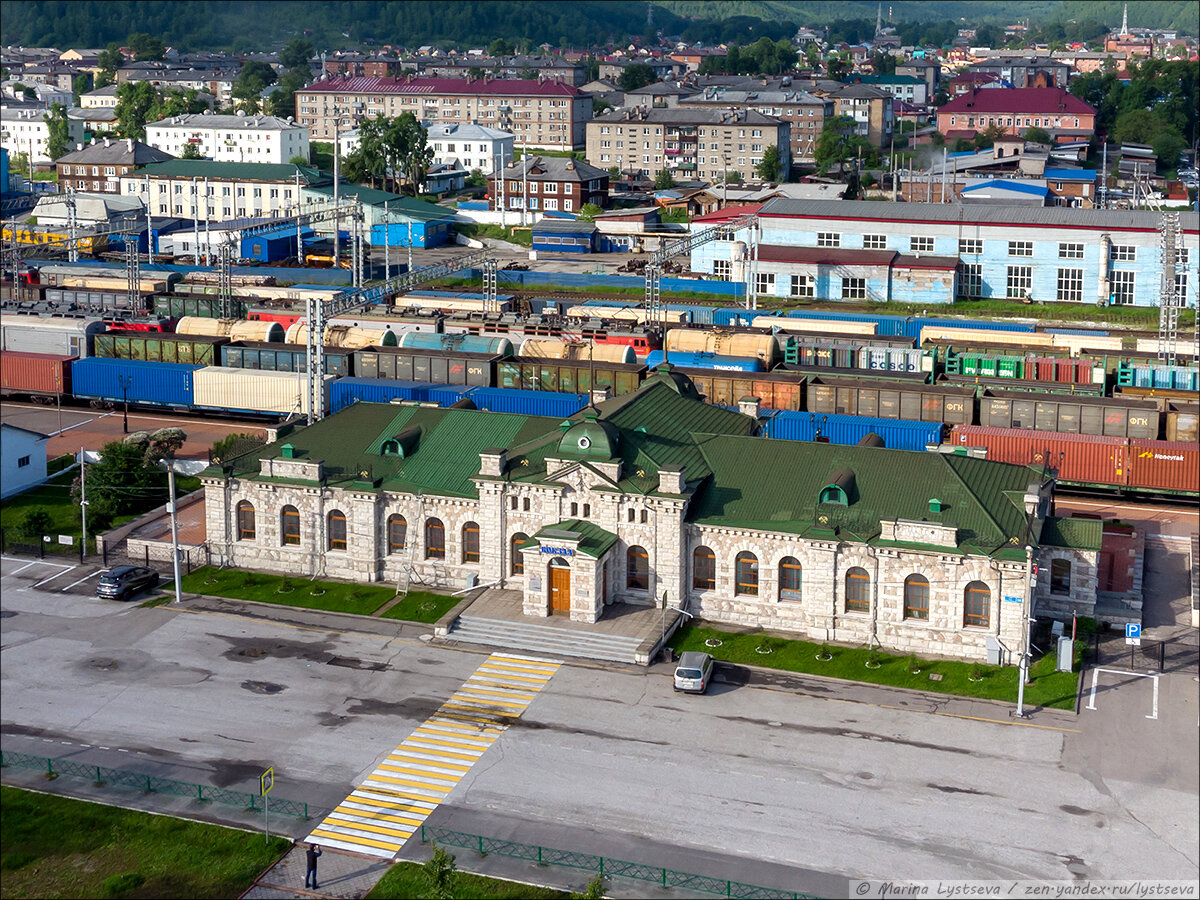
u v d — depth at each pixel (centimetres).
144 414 14350
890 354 14150
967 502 8331
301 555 9425
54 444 12912
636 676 7975
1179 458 10938
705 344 14675
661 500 8481
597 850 6259
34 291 19188
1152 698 7681
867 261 19762
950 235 19825
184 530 10262
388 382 13125
